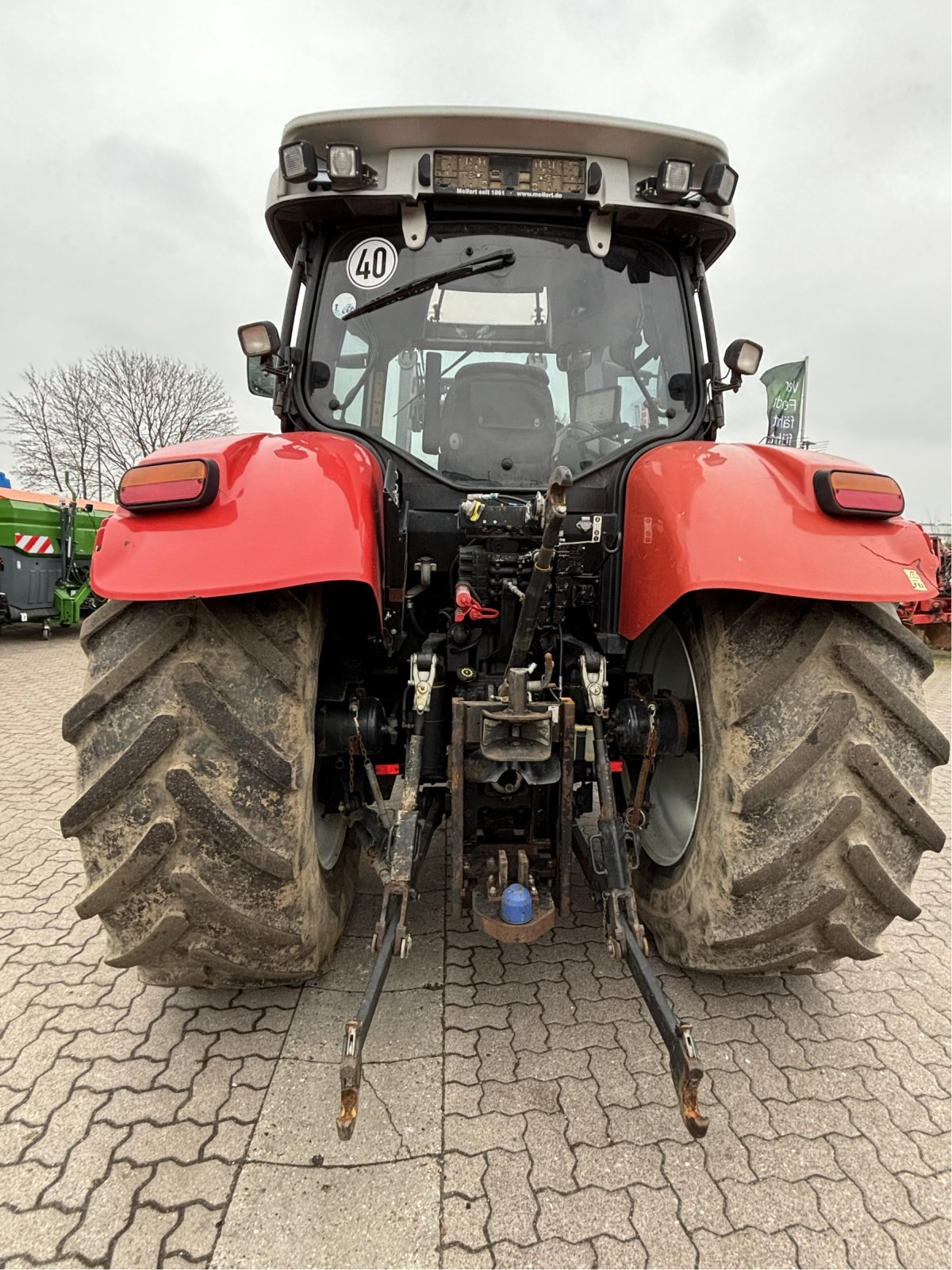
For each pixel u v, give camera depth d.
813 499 1.77
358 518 1.67
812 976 2.26
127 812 1.58
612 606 2.24
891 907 1.73
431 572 2.24
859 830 1.69
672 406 2.53
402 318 2.47
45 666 8.45
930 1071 1.87
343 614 2.18
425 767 2.14
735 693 1.72
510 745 1.77
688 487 1.85
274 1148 1.61
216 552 1.55
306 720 1.69
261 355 2.26
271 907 1.65
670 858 2.20
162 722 1.54
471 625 2.12
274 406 2.49
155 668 1.58
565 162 2.33
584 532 2.13
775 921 1.73
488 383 2.44
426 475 2.36
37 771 4.47
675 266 2.57
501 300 2.46
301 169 2.21
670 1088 1.79
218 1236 1.42
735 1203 1.50
